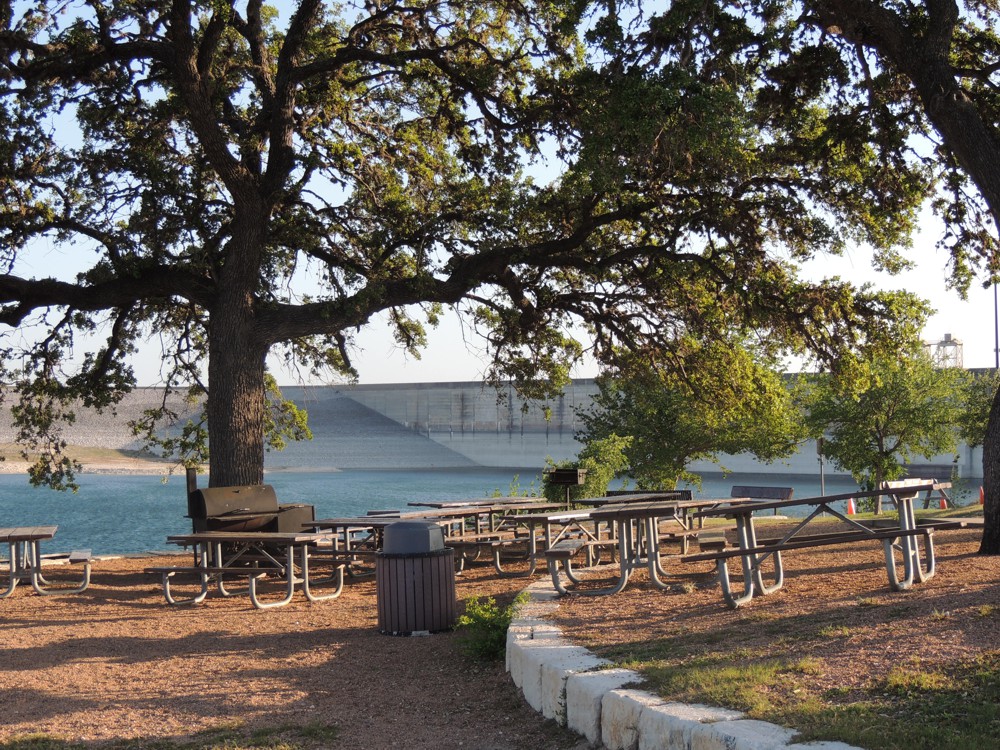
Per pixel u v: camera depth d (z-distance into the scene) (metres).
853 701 5.02
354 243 21.45
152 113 19.00
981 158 12.20
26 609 12.38
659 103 13.63
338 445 126.25
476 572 14.40
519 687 7.00
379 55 18.55
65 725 6.76
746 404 23.52
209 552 14.62
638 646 6.88
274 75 20.33
